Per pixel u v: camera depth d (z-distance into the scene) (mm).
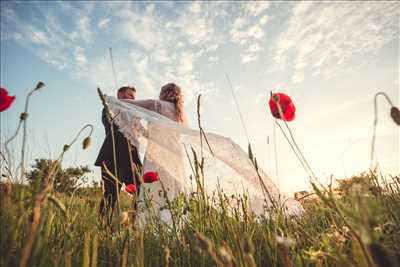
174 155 3174
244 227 1268
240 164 2678
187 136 3113
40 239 720
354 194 592
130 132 3285
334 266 964
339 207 666
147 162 3443
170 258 1265
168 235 1547
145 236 1450
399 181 1671
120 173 3465
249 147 1071
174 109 4211
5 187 851
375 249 536
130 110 3334
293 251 1026
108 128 3637
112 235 1477
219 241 1202
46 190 751
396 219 1044
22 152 819
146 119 3242
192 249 1294
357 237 655
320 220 1584
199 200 1358
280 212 1345
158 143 3277
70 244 924
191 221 1474
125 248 1007
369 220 558
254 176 2611
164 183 3197
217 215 1385
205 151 2908
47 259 914
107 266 1303
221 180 2639
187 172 3137
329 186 707
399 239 814
